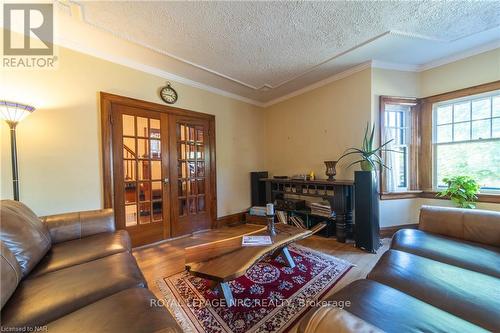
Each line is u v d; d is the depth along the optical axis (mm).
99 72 2543
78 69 2404
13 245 1242
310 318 641
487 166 2615
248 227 3342
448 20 2074
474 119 2701
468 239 1643
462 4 1854
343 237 2857
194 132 3504
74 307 964
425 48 2590
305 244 2803
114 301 949
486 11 1947
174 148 3234
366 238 2562
